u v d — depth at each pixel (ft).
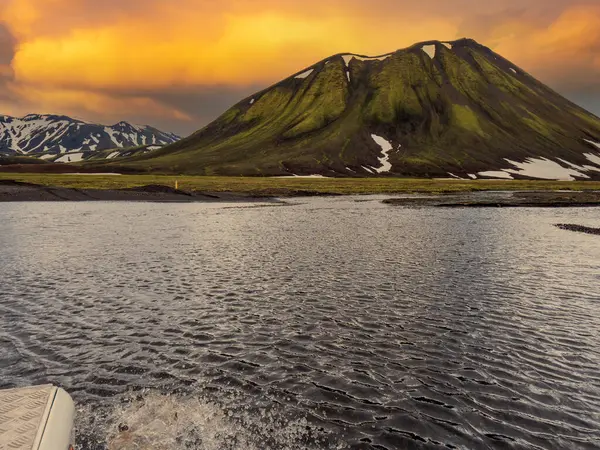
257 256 102.06
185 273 83.10
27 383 37.63
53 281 75.72
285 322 55.01
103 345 46.62
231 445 28.86
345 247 116.26
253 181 588.91
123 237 132.87
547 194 406.00
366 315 58.23
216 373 40.11
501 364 42.86
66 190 335.88
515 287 74.08
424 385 38.22
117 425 31.01
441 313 59.36
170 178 626.23
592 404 35.14
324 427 31.32
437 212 238.07
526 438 30.40
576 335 51.01
